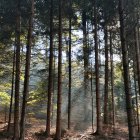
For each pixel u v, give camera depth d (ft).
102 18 73.41
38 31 72.59
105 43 85.76
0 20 62.44
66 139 63.67
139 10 48.62
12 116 121.80
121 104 149.28
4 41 70.79
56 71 98.94
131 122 34.14
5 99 96.99
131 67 86.28
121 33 37.32
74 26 88.84
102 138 66.69
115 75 110.22
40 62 91.61
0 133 69.36
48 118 67.87
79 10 77.61
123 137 71.61
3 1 60.64
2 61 85.15
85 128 86.17
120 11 38.27
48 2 67.97
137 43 68.18
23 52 84.53
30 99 89.97
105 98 88.48
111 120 97.81
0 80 92.68
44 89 88.38
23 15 61.62
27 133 70.90
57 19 75.25
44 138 64.80
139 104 105.40
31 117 115.85
